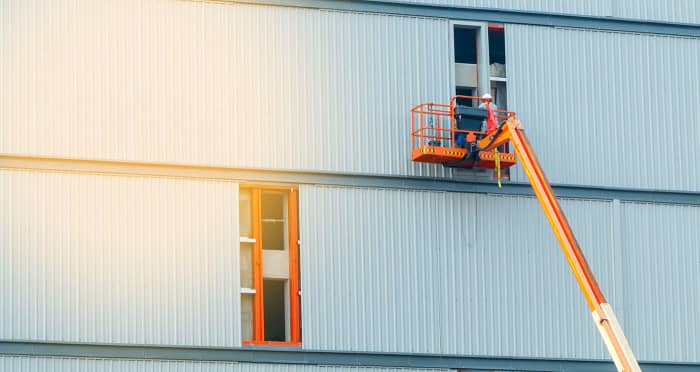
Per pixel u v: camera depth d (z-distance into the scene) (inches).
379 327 4015.8
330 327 3981.3
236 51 4018.2
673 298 4249.5
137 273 3855.8
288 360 3934.5
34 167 3841.0
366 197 4065.0
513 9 4259.4
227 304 3897.6
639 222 4266.7
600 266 4210.1
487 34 4217.5
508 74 4229.8
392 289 4042.8
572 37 4298.7
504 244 4151.1
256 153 3991.1
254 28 4045.3
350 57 4106.8
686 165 4325.8
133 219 3878.0
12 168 3828.7
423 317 4050.2
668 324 4232.3
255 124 4003.4
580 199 4227.4
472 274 4111.7
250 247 3973.9
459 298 4089.6
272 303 4010.8
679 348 4229.8
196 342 3865.7
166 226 3897.6
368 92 4104.3
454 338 4065.0
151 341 3838.6
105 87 3914.9
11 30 3880.4
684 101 4352.9
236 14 4035.4
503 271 4136.3
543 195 3747.5
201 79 3983.8
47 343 3777.1
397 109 4116.6
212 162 3954.2
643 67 4340.6
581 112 4269.2
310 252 4001.0
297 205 4018.2
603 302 3567.9
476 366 4074.8
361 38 4124.0
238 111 3996.1
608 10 4335.6
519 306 4131.4
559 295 4165.8
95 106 3900.1
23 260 3794.3
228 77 4003.4
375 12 4143.7
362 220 4050.2
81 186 3860.7
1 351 3750.0
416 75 4146.2
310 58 4074.8
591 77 4291.3
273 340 3986.2
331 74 4084.6
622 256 4229.8
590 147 4259.4
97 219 3853.3
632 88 4320.9
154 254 3875.5
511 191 4183.1
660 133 4320.9
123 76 3929.6
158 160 3914.9
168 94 3954.2
